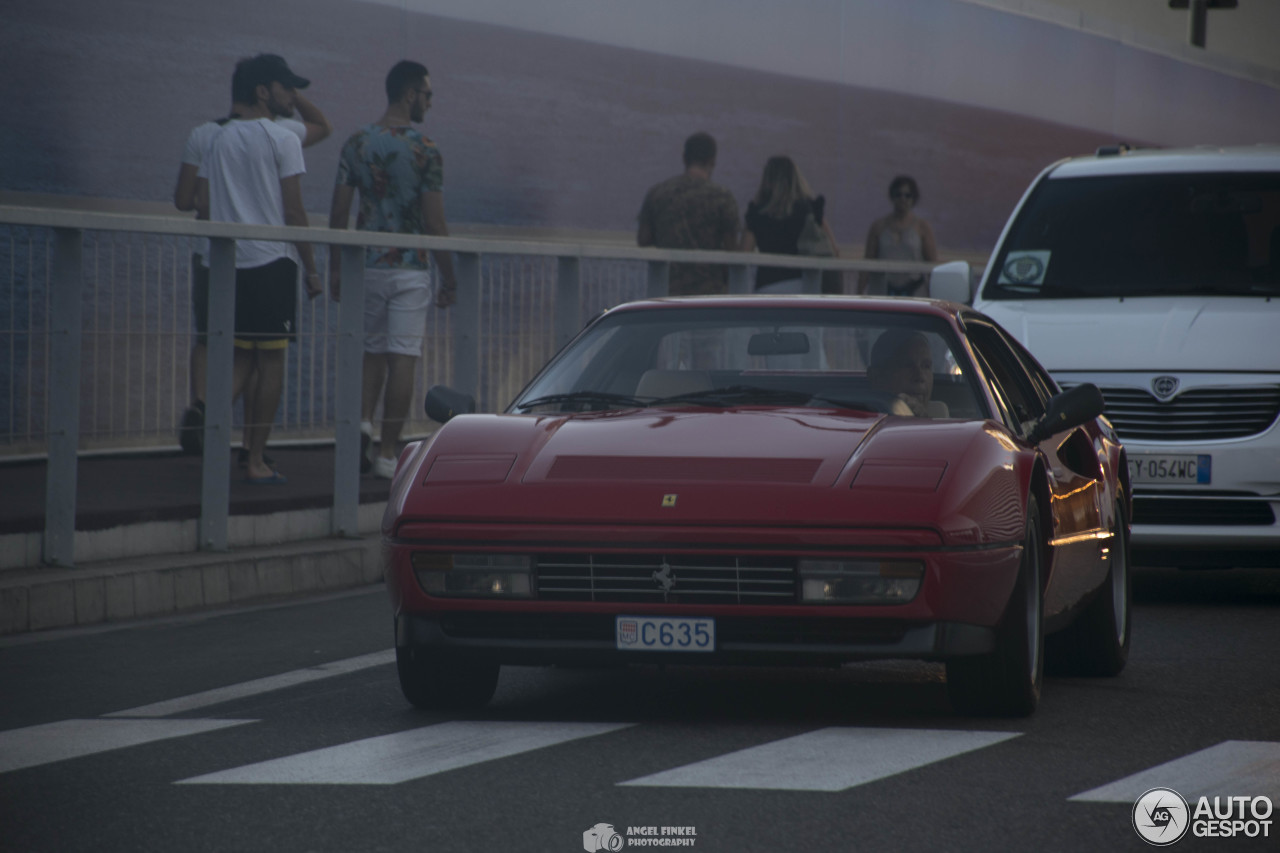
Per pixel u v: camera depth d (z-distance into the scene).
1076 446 27.28
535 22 54.81
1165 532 35.25
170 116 45.44
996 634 21.83
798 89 65.88
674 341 26.16
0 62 41.69
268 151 42.56
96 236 33.69
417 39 51.47
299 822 17.25
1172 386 35.50
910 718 22.92
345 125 49.78
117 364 34.31
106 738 21.64
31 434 32.69
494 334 43.72
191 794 18.48
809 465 21.78
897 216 66.69
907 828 17.09
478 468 22.39
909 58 72.56
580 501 21.48
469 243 42.38
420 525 21.89
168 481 35.53
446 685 23.17
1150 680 26.58
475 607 21.64
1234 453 34.94
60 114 42.94
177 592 34.16
